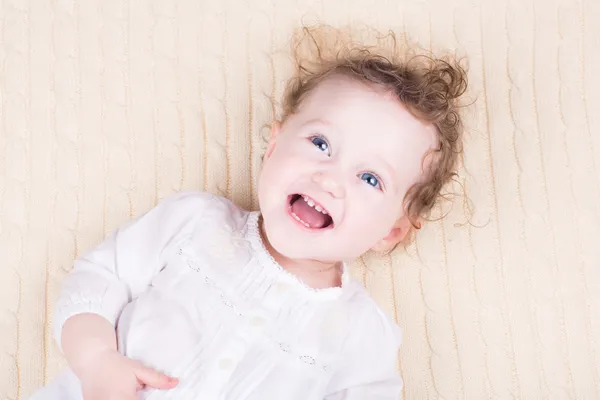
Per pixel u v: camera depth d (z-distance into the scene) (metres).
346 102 1.28
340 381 1.31
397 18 1.62
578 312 1.49
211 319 1.25
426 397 1.47
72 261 1.51
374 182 1.27
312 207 1.30
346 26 1.63
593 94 1.58
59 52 1.59
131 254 1.33
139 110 1.58
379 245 1.43
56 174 1.54
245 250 1.31
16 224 1.51
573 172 1.55
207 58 1.61
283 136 1.32
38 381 1.44
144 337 1.25
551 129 1.57
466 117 1.57
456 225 1.54
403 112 1.29
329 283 1.35
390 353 1.37
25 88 1.57
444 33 1.62
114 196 1.54
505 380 1.47
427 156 1.33
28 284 1.49
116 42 1.61
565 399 1.46
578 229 1.53
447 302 1.51
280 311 1.27
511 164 1.56
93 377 1.19
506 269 1.52
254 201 1.57
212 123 1.58
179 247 1.33
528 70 1.60
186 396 1.21
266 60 1.61
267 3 1.63
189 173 1.56
